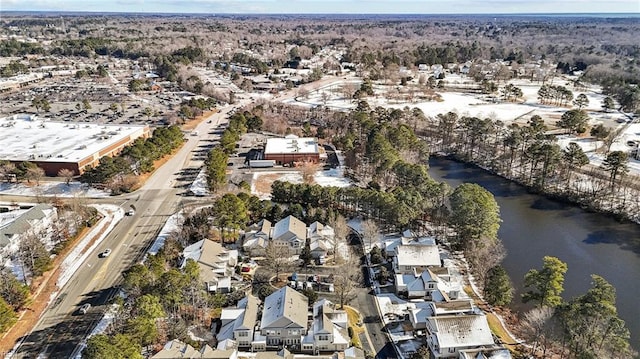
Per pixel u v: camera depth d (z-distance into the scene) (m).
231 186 126.69
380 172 125.25
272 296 75.31
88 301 77.69
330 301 78.94
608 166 127.62
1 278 75.44
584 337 60.44
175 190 124.56
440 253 94.62
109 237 98.75
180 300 72.50
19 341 68.31
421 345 68.56
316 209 105.56
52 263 88.00
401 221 96.88
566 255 95.19
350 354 64.69
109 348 56.88
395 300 79.62
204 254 85.12
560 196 122.44
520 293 81.69
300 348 68.75
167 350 61.41
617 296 81.31
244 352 68.06
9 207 110.81
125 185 123.38
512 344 68.56
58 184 126.94
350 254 93.69
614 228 107.00
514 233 104.69
